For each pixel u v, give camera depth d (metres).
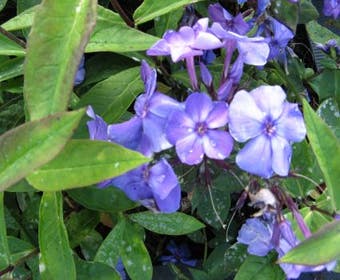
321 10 0.25
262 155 0.14
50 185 0.11
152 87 0.14
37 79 0.11
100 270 0.16
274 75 0.21
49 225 0.15
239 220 0.21
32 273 0.18
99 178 0.11
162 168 0.14
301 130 0.14
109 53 0.20
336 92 0.22
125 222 0.18
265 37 0.19
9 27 0.16
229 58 0.15
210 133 0.14
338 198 0.14
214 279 0.20
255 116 0.14
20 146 0.10
